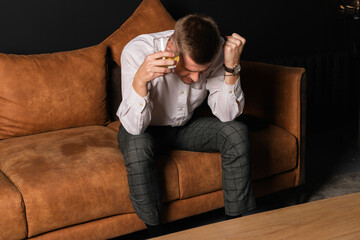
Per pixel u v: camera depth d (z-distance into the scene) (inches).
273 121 84.0
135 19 91.7
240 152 64.9
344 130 130.0
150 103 61.5
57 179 60.2
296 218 43.3
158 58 56.2
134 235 75.0
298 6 127.4
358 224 41.4
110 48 89.7
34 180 59.7
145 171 60.7
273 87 82.7
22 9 91.7
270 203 85.7
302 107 79.3
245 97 89.7
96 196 61.2
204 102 98.4
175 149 71.7
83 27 99.0
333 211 44.5
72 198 59.7
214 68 69.9
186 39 53.3
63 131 81.0
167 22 93.4
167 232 74.9
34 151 69.9
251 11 121.0
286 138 78.0
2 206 55.6
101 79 85.9
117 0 101.3
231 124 67.4
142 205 61.4
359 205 45.7
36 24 93.8
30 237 59.1
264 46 125.6
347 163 104.3
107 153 67.8
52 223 59.2
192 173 67.9
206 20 54.9
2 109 77.3
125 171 63.8
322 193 88.4
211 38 53.6
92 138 76.0
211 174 69.7
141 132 63.6
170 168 66.3
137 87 59.4
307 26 130.3
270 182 78.2
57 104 80.7
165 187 65.9
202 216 81.0
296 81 78.2
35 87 78.8
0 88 76.6
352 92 133.1
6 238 56.6
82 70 83.6
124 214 65.2
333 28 133.4
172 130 71.2
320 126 131.0
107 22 101.4
